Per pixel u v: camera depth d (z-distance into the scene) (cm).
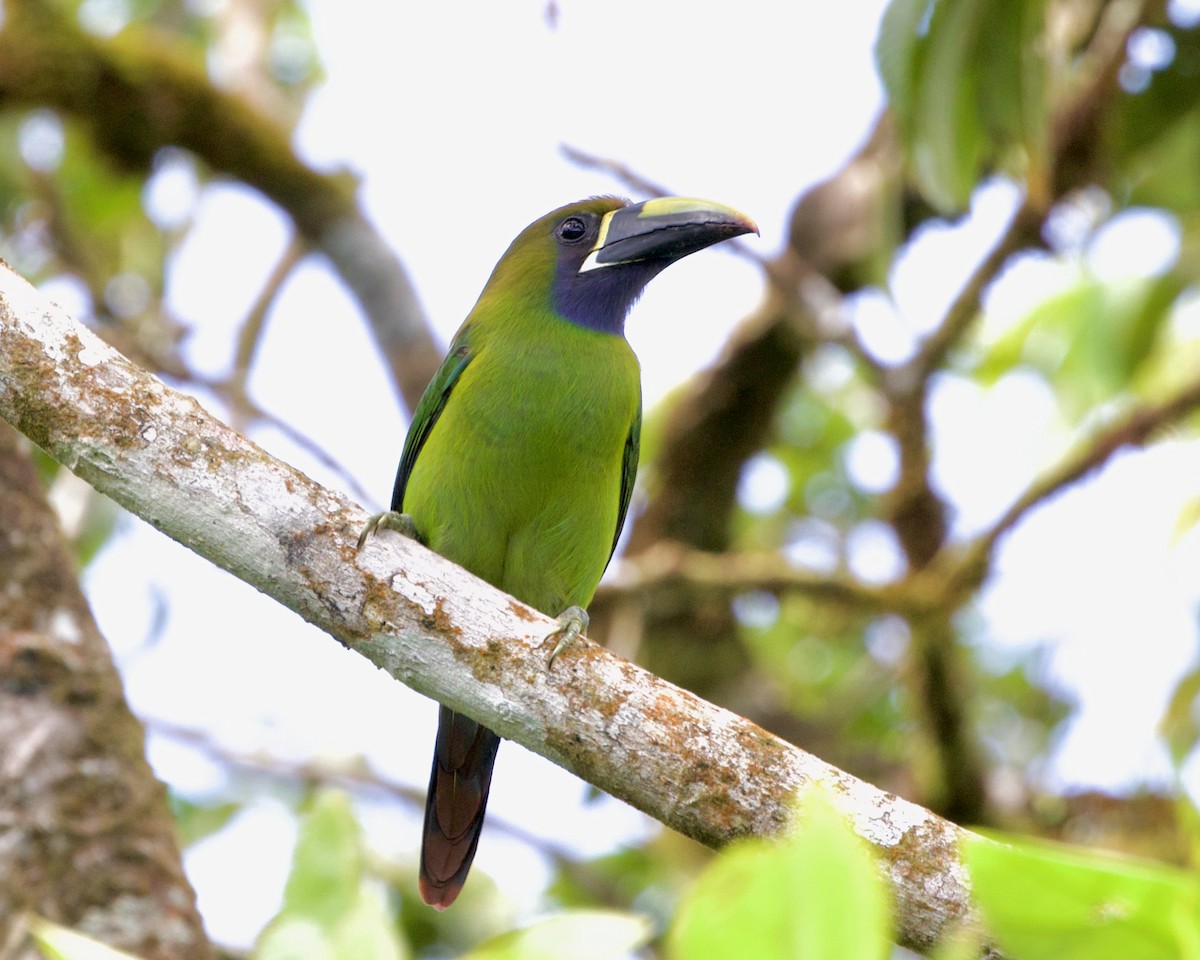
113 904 834
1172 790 1270
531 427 924
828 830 405
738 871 414
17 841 829
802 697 1557
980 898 437
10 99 1314
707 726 630
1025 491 1161
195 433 660
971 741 1226
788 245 1401
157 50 1331
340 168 1388
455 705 659
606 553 977
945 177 969
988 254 1209
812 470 1647
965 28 934
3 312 653
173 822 896
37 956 804
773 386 1427
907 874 596
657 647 1441
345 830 784
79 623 902
